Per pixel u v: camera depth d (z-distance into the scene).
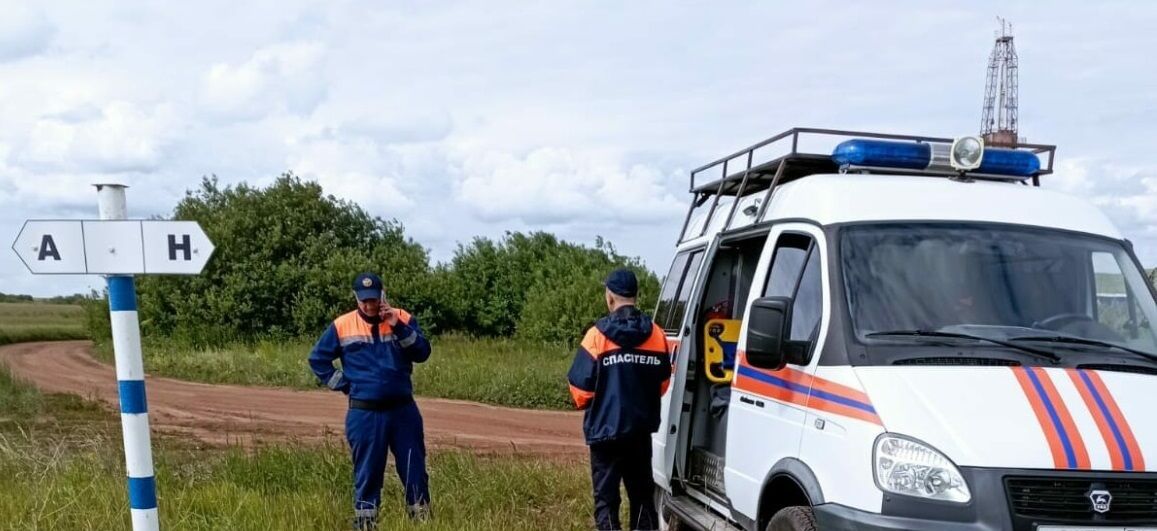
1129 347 4.36
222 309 26.09
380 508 6.35
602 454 5.66
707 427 5.88
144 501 4.36
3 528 5.73
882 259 4.52
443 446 10.78
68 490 6.37
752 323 4.47
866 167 5.32
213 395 16.03
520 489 7.27
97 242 4.18
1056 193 5.18
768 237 5.29
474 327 29.66
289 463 7.64
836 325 4.30
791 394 4.48
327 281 26.44
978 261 4.56
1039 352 4.11
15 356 28.59
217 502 6.34
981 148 5.27
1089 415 3.72
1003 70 30.14
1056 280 4.56
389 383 6.14
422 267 29.16
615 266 28.03
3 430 11.57
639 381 5.54
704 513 5.64
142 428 4.38
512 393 15.04
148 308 26.92
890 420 3.78
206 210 28.58
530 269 30.59
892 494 3.66
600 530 5.63
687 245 6.87
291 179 29.03
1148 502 3.56
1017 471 3.53
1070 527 3.50
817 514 4.00
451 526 5.99
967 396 3.80
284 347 23.30
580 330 22.36
